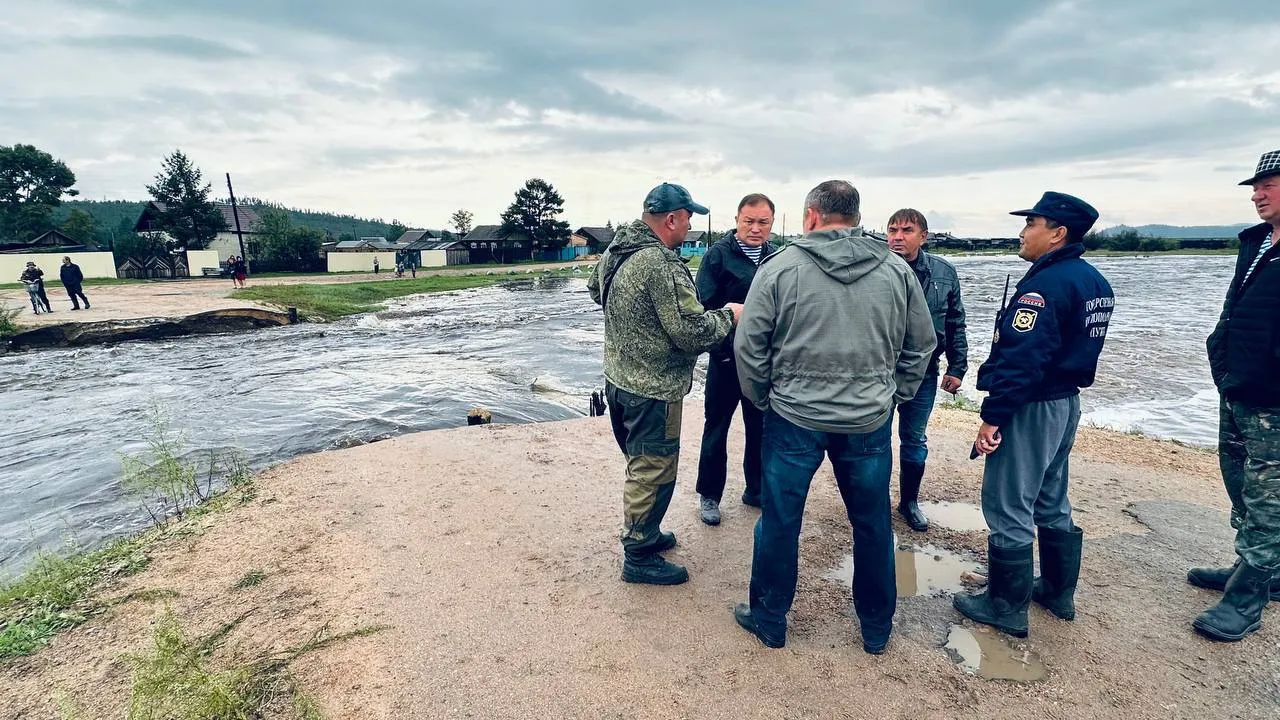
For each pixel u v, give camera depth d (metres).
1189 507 4.08
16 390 10.51
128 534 4.82
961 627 2.80
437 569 3.34
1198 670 2.48
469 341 16.28
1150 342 13.98
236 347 15.30
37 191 60.16
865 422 2.38
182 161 50.06
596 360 13.45
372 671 2.51
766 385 2.55
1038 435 2.59
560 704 2.32
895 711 2.27
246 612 2.97
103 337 15.93
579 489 4.50
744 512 4.07
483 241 73.62
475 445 5.57
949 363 3.94
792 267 2.42
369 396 9.80
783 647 2.64
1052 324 2.49
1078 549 2.79
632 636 2.72
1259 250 2.80
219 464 6.53
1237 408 2.73
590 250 91.12
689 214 2.95
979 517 4.02
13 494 6.00
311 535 3.79
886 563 2.53
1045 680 2.43
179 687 2.32
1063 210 2.53
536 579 3.23
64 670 2.59
